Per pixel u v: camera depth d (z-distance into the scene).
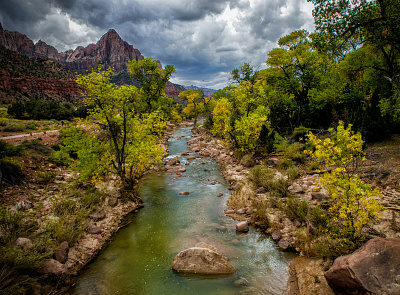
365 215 5.64
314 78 21.95
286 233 8.03
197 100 51.50
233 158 20.42
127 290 6.03
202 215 10.48
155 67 31.34
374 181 9.11
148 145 12.61
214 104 43.78
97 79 10.34
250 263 6.86
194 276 6.46
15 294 4.95
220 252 7.51
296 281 5.83
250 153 18.81
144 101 32.28
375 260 4.66
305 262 6.40
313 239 7.00
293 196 9.99
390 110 13.77
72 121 41.34
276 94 22.97
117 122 11.73
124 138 11.54
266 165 15.62
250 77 25.69
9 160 11.30
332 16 12.47
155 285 6.17
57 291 5.95
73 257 7.18
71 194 10.55
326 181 6.38
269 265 6.69
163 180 15.91
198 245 7.64
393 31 12.06
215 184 14.90
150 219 10.23
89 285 6.24
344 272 4.75
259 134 18.30
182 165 20.06
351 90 17.31
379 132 13.89
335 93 18.03
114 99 11.01
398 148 11.76
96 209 9.86
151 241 8.45
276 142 17.83
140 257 7.48
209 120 38.31
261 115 19.20
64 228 7.68
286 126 23.45
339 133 6.33
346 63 18.14
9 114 40.72
